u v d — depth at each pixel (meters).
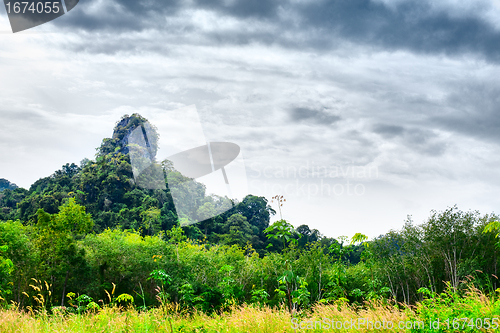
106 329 6.57
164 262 19.97
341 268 10.59
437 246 22.55
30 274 18.97
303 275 18.28
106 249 21.72
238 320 6.83
